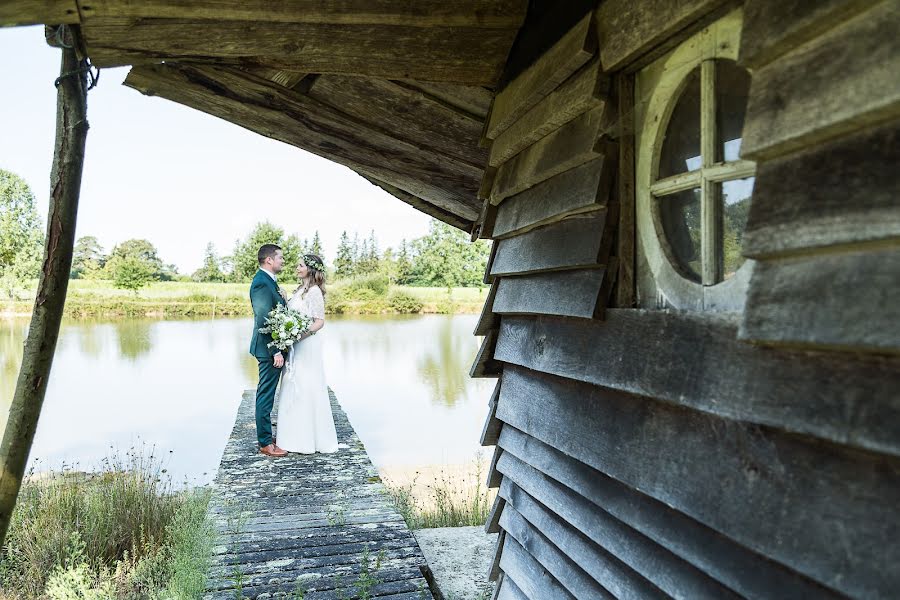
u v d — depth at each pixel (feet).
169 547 15.20
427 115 8.64
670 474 4.33
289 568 11.50
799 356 3.25
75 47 6.15
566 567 6.37
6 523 6.44
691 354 4.14
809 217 3.07
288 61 6.95
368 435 38.24
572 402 5.98
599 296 5.35
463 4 6.77
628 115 5.39
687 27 4.51
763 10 3.48
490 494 23.15
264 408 19.70
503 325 7.98
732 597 3.85
